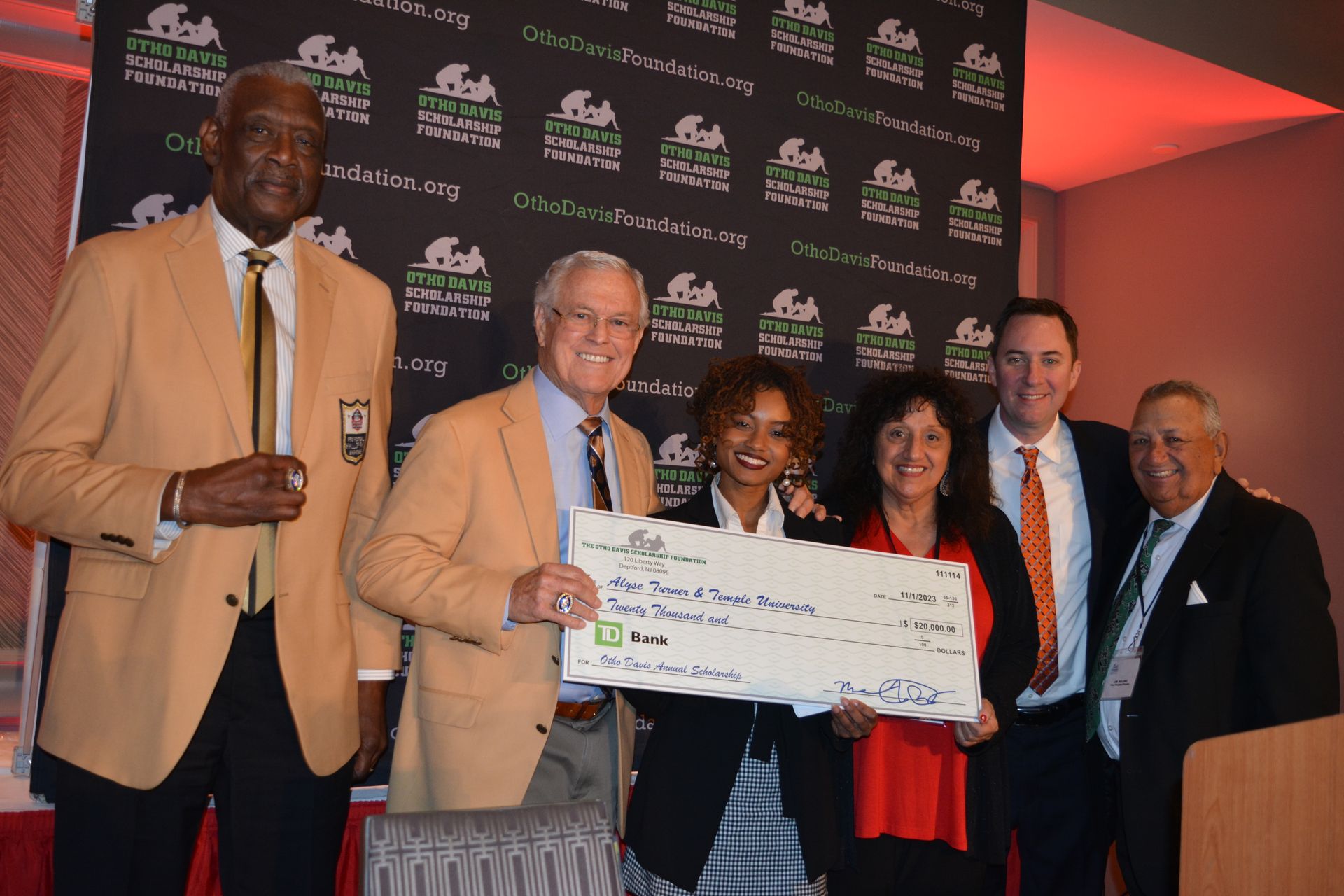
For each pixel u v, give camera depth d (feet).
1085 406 18.98
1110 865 12.03
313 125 5.87
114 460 5.43
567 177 9.21
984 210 11.76
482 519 6.34
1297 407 15.72
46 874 6.98
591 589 5.79
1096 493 8.91
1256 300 16.35
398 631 6.59
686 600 6.17
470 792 6.08
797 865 6.43
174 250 5.69
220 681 5.55
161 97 7.62
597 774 6.63
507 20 9.00
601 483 6.81
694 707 6.51
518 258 8.94
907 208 11.21
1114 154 17.54
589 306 6.70
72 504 5.08
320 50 8.18
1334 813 5.08
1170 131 16.44
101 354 5.36
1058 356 8.75
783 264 10.36
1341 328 15.21
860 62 10.98
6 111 11.53
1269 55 14.60
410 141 8.52
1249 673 7.60
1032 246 19.27
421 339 8.52
